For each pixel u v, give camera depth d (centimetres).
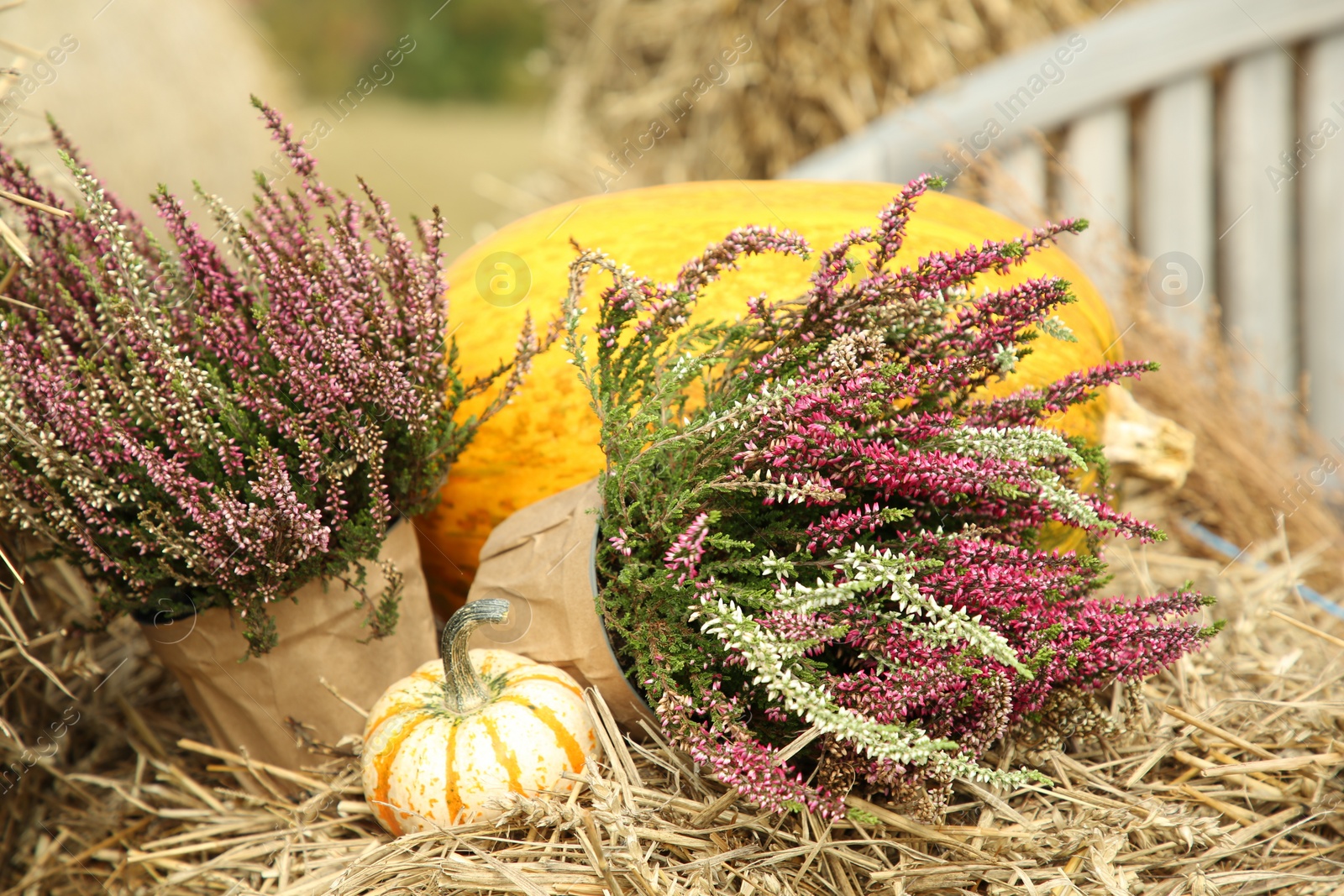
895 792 107
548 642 112
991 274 120
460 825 109
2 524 114
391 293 114
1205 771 114
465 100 663
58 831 118
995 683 106
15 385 108
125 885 115
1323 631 127
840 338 108
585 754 110
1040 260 125
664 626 109
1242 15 155
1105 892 109
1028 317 109
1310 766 114
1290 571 130
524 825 109
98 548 111
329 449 111
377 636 115
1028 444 107
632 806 108
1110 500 122
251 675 114
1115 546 131
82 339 111
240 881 112
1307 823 112
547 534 113
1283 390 154
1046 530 117
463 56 668
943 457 107
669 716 106
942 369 110
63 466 109
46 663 120
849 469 108
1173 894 109
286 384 111
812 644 105
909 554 106
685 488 109
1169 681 121
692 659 108
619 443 109
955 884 108
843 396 107
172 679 126
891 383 109
